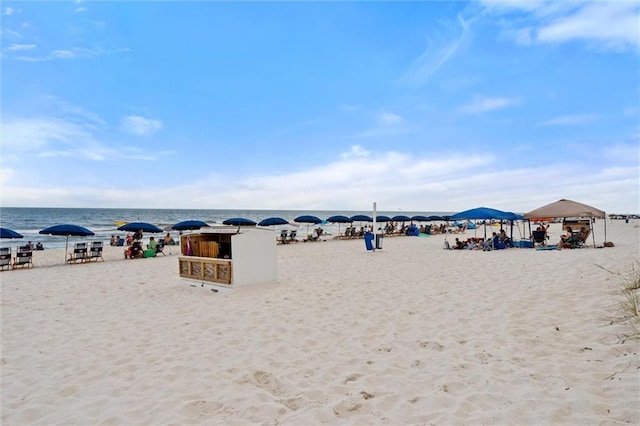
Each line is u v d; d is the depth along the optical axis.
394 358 4.07
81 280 10.70
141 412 3.06
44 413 3.11
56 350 4.73
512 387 3.15
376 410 2.93
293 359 4.18
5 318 6.36
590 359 3.54
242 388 3.46
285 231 25.44
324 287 8.32
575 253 12.56
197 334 5.21
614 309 4.80
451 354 4.06
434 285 8.09
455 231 35.53
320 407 3.01
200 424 2.83
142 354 4.48
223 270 8.23
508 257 12.62
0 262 13.60
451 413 2.80
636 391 2.77
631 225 44.50
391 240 25.55
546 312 5.29
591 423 2.47
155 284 9.67
